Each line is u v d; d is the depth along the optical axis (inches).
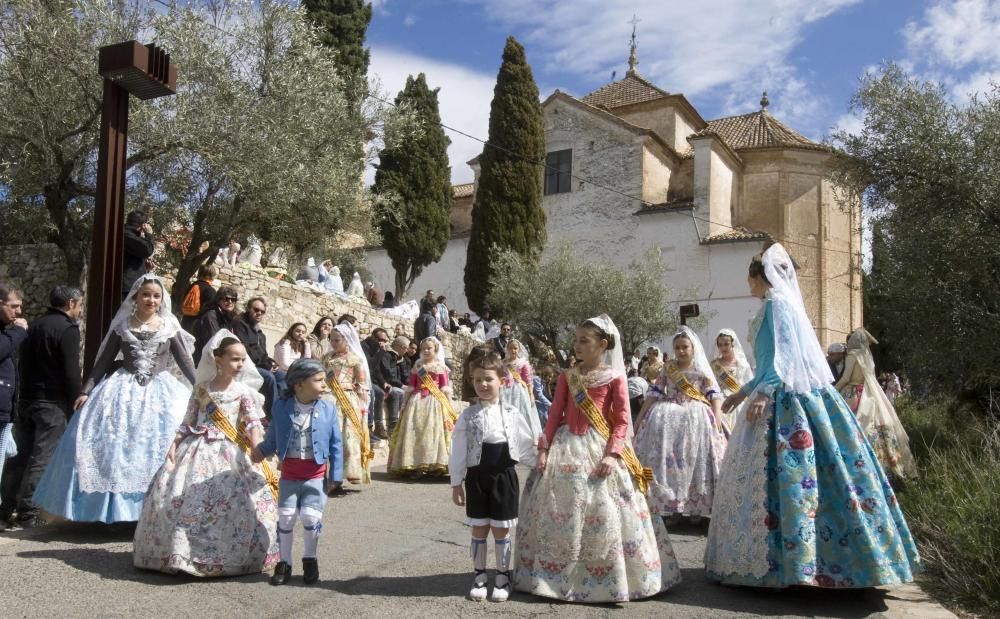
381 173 1107.3
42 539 243.3
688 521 302.8
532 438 200.4
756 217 1211.9
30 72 480.7
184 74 522.3
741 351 359.9
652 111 1304.1
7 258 592.1
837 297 1186.0
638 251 1189.7
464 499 199.6
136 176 562.9
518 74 1137.4
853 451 196.1
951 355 471.8
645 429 301.9
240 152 527.8
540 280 1050.7
